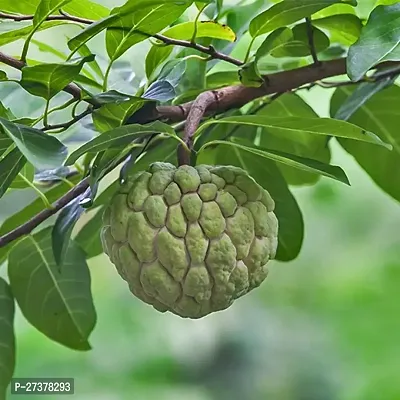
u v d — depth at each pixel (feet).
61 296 3.56
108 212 3.05
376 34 2.96
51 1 2.96
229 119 3.01
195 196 3.00
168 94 3.08
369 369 6.04
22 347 5.98
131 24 3.03
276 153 3.04
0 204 4.18
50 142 2.86
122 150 3.06
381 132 3.59
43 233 3.51
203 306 3.03
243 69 3.19
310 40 3.27
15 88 3.47
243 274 3.03
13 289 3.55
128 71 3.52
